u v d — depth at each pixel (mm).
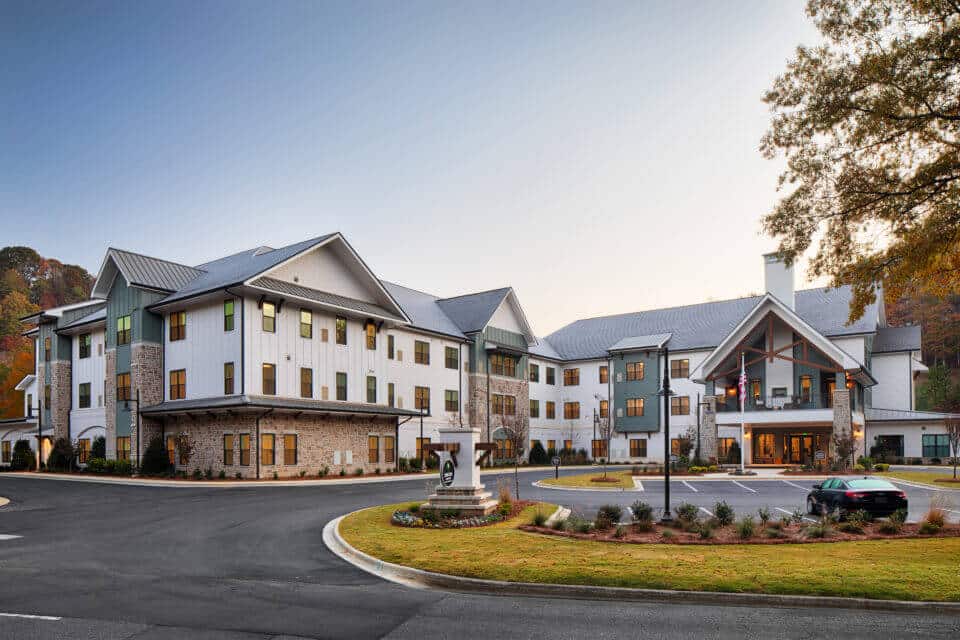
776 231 16938
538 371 57438
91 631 8258
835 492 18781
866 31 15055
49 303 106750
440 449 19000
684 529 15680
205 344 34750
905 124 14992
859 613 9078
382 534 15359
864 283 16156
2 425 47406
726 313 55781
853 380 41469
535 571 10977
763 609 9289
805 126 15875
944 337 80125
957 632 8188
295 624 8555
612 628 8375
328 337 37594
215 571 11969
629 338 58156
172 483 30578
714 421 43406
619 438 55719
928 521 15688
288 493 26344
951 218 14539
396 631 8250
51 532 17000
